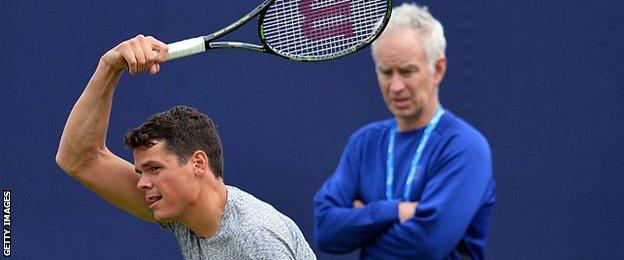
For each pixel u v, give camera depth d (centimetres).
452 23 2098
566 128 2103
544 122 2102
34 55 2208
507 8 2094
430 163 1473
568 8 2088
